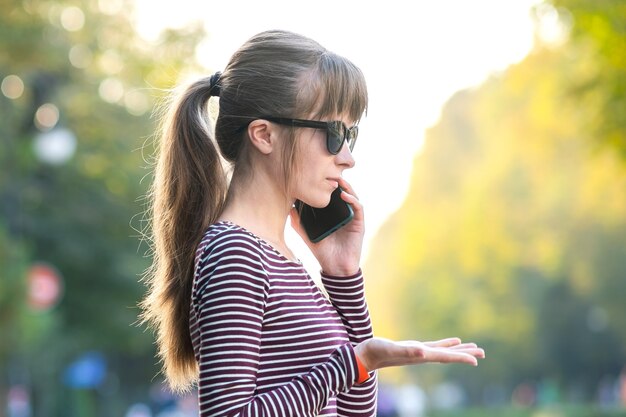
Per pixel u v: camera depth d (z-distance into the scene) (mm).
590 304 85188
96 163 37031
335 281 4383
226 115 4062
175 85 4414
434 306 99000
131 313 44125
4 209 33281
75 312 43938
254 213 4012
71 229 41844
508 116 55750
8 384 35594
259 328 3723
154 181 4656
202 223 4145
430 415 63125
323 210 4387
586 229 71438
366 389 4262
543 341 89000
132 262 42594
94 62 33719
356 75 4020
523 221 82312
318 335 3809
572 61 31328
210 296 3693
